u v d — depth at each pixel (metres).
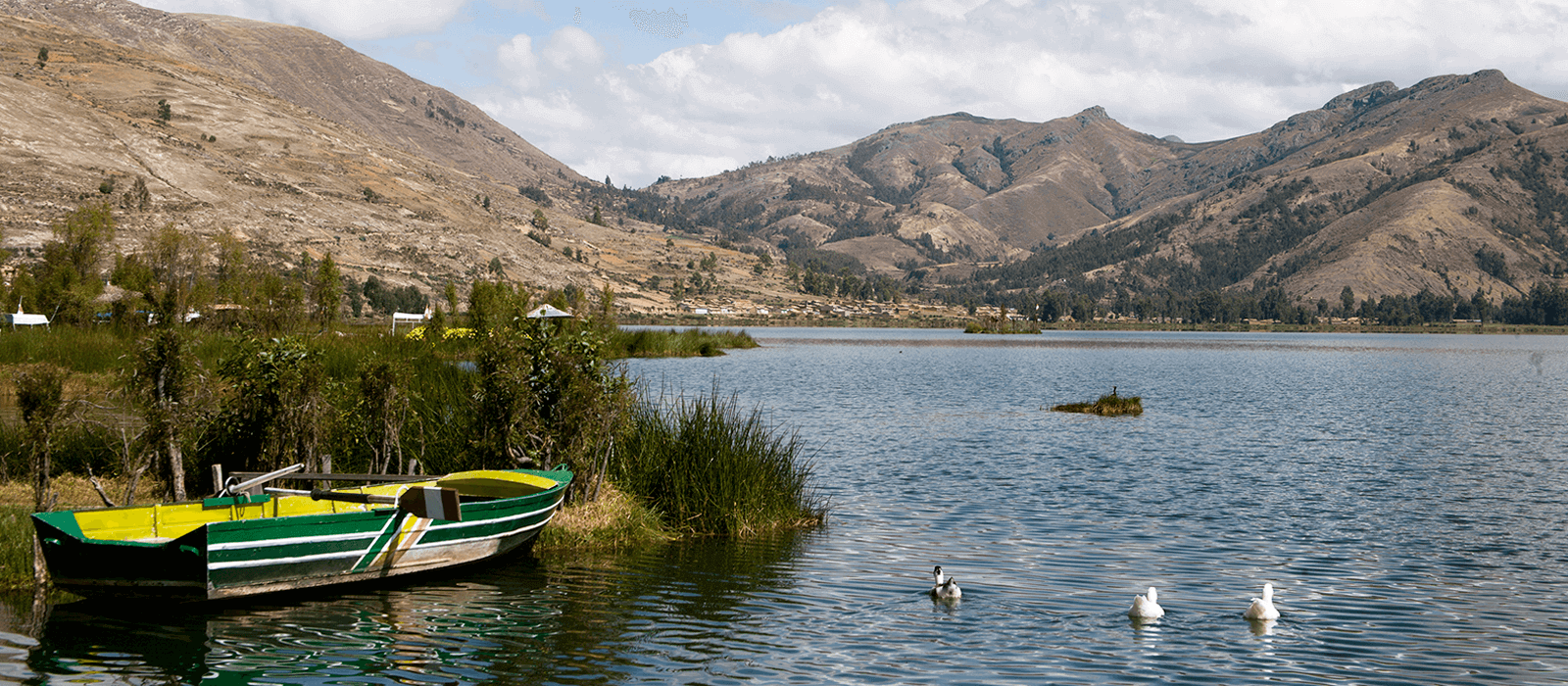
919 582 15.66
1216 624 13.75
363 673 11.39
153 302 53.81
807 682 11.35
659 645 12.51
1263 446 34.03
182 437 17.28
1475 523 21.08
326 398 19.20
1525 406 51.31
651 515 18.67
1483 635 13.41
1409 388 64.75
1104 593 15.24
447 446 19.61
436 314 64.31
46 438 15.70
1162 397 56.41
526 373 18.52
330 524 13.62
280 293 54.62
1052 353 120.56
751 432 21.58
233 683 11.01
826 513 21.30
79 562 12.51
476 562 15.79
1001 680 11.50
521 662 11.83
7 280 79.56
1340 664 12.22
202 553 12.56
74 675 11.07
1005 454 31.20
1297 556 17.94
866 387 59.00
